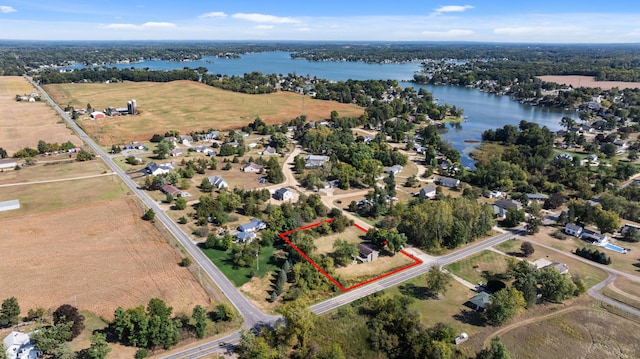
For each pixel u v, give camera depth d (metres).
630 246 105.06
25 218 109.44
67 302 75.00
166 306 74.69
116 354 62.97
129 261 89.94
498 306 73.06
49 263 88.06
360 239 105.19
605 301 81.56
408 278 87.94
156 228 105.81
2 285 79.56
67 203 120.44
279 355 63.53
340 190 140.75
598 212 112.44
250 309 76.12
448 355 63.19
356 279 87.00
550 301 81.31
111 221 109.38
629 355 67.38
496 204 125.69
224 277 86.25
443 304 79.25
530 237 109.00
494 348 62.72
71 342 64.50
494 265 94.12
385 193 127.31
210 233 100.44
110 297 76.94
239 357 63.97
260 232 107.19
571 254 100.06
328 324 71.81
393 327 69.94
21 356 60.03
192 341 67.50
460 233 100.56
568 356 67.00
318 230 107.75
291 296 79.44
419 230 102.44
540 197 136.00
